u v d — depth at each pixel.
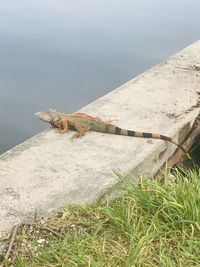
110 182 1.60
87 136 1.87
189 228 1.38
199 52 2.73
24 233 1.37
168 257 1.29
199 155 2.16
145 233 1.35
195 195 1.44
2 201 1.48
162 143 1.85
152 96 2.21
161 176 1.86
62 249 1.29
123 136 1.88
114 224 1.40
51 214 1.46
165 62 2.59
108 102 2.15
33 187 1.56
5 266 1.26
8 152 1.75
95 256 1.29
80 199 1.52
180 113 2.07
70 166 1.68
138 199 1.46
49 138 1.86
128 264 1.25
